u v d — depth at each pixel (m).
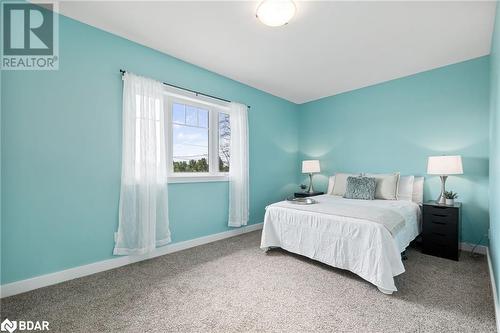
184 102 3.10
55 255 2.05
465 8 1.98
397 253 1.97
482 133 2.87
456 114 3.06
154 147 2.57
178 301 1.77
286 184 4.70
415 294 1.86
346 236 2.16
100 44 2.32
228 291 1.92
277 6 1.88
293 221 2.61
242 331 1.44
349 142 4.19
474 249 2.84
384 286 1.84
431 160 2.85
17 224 1.87
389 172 3.68
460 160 2.69
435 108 3.24
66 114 2.12
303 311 1.65
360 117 4.04
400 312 1.63
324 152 4.56
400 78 3.56
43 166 2.00
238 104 3.60
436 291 1.90
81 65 2.21
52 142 2.04
